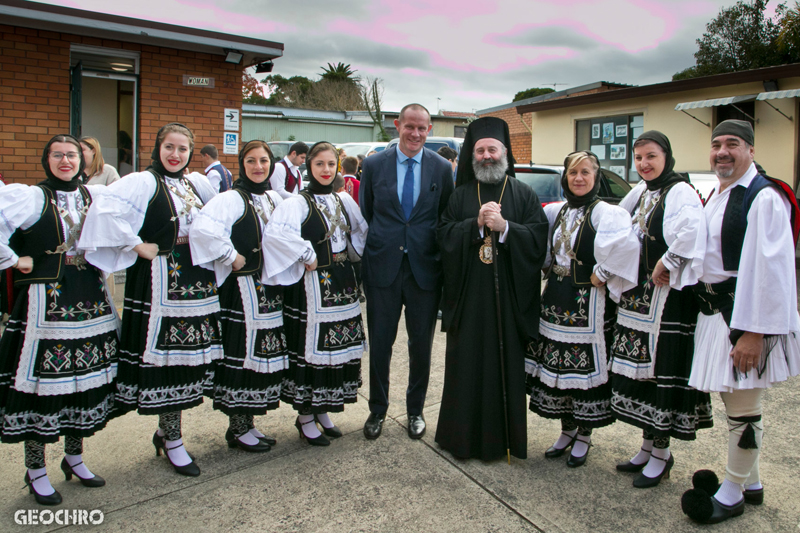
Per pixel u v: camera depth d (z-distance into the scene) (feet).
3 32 20.83
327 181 9.95
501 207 10.02
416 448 10.18
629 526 7.87
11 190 7.57
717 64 50.72
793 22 43.27
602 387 9.42
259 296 9.39
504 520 7.99
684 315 8.46
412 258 10.52
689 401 8.45
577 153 9.38
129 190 8.41
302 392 9.91
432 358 14.99
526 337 9.64
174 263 8.79
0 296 8.73
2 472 9.12
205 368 9.08
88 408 8.21
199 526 7.76
